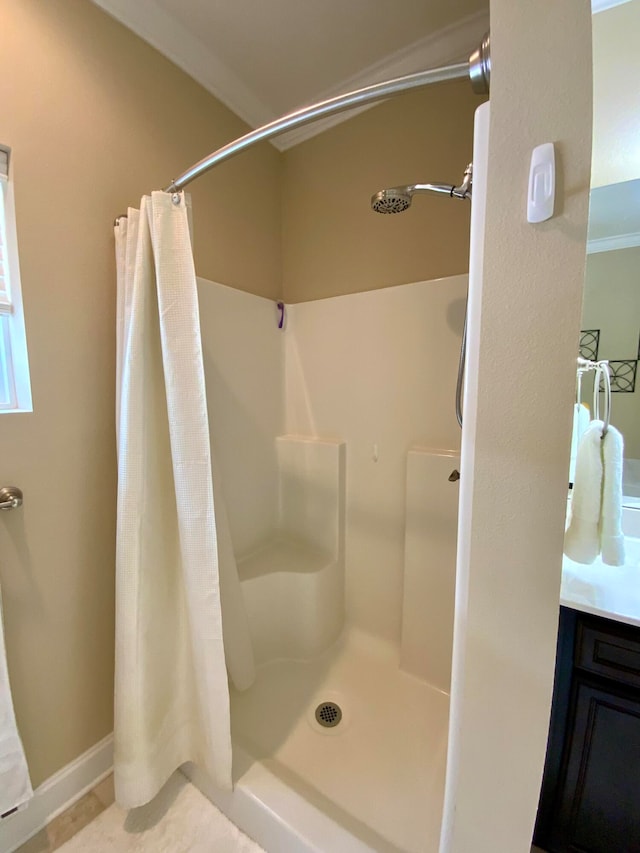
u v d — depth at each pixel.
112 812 1.09
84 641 1.14
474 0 1.20
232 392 1.56
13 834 1.01
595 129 0.83
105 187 1.11
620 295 0.95
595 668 0.78
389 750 1.21
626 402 0.98
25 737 1.03
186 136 1.35
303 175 1.76
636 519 1.05
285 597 1.58
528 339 0.54
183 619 1.12
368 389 1.59
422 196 1.45
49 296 1.00
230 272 1.59
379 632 1.66
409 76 0.70
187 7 1.18
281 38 1.32
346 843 0.89
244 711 1.36
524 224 0.52
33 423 0.99
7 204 0.92
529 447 0.55
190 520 0.97
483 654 0.63
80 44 1.03
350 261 1.65
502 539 0.59
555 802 0.86
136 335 0.97
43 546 1.03
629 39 0.76
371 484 1.62
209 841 1.02
